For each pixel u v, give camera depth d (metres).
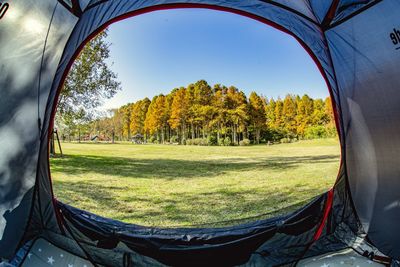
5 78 1.70
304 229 2.24
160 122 40.06
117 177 8.74
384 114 1.93
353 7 1.88
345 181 2.24
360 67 2.02
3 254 1.67
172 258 2.05
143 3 2.24
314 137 34.50
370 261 1.92
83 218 2.23
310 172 9.68
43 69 1.86
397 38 1.76
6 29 1.66
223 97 33.78
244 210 4.59
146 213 4.49
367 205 2.07
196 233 2.24
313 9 2.05
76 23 1.92
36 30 1.76
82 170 10.05
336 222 2.20
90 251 2.00
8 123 1.74
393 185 1.92
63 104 12.20
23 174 1.84
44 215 1.99
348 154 2.22
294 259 2.00
